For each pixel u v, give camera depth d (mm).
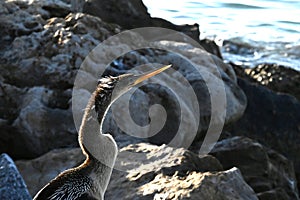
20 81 18969
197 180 14781
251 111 22062
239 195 14828
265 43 34438
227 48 33781
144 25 22969
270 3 40438
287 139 21922
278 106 22328
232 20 37500
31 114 18000
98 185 13062
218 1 39750
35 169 16656
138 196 14781
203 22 36969
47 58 19250
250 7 39531
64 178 12750
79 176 12844
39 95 18422
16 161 17016
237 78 22547
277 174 18812
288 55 33281
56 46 19375
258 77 26062
